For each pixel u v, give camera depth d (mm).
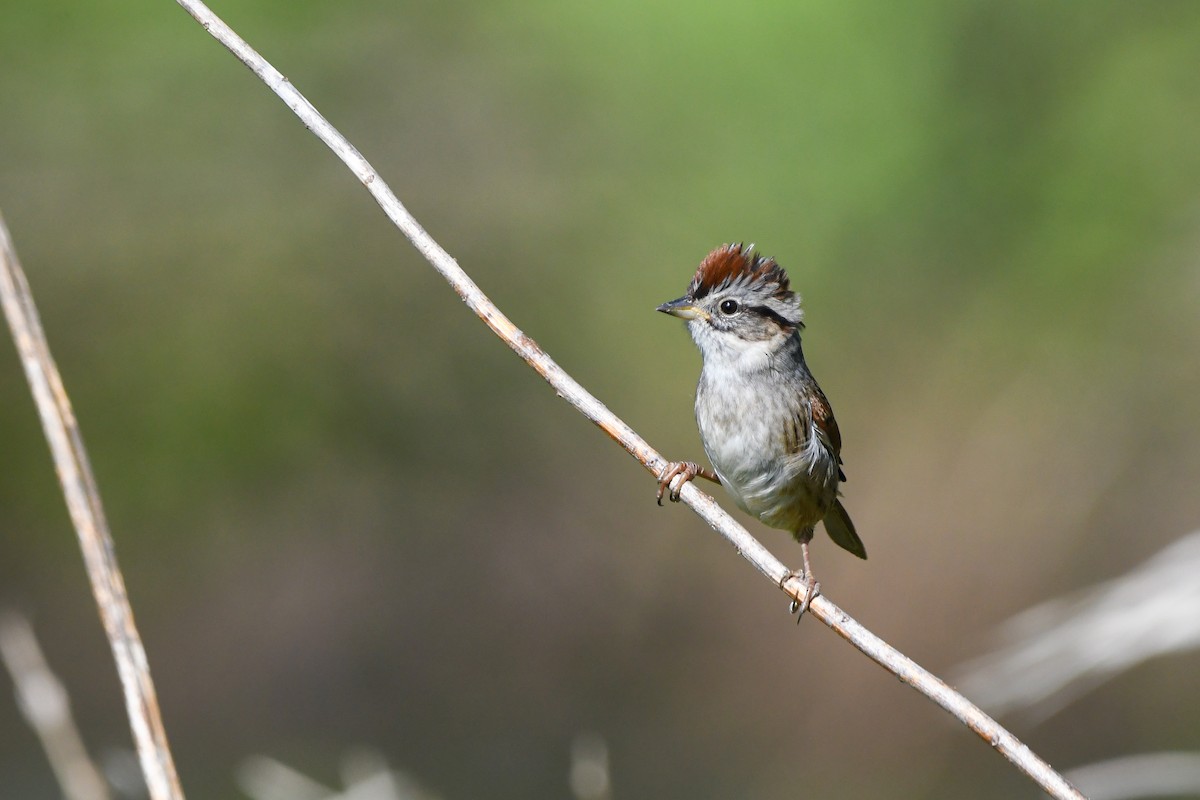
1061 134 16922
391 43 17281
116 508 15898
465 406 16859
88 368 16094
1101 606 6434
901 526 16172
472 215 17312
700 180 17594
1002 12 17000
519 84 17609
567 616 16219
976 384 16656
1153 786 6238
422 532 16453
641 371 17406
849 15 17109
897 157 17188
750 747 15016
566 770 14258
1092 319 16375
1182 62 16609
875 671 15047
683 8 17328
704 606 16094
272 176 16906
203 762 14133
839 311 17453
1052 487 15617
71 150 16438
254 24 16734
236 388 16234
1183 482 15109
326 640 15883
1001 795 13797
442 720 15391
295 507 16328
